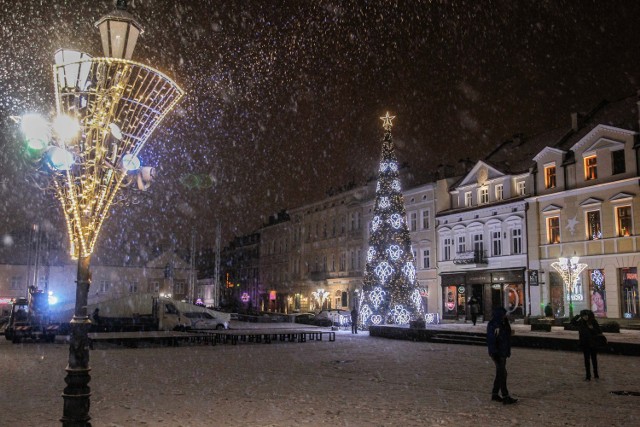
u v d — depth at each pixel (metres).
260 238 89.19
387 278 37.03
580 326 14.77
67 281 69.94
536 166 42.44
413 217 54.34
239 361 20.33
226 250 103.38
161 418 9.98
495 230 45.53
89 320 7.06
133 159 7.36
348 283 63.50
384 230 37.78
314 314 52.69
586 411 10.43
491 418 9.87
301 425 9.38
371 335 34.66
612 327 29.27
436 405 11.14
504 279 43.97
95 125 6.90
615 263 36.59
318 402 11.55
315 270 71.12
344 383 14.34
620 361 19.16
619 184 36.56
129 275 74.75
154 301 39.06
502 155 49.78
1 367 18.72
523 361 19.44
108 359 21.50
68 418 6.79
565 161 40.19
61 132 6.79
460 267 48.25
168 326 37.84
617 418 9.80
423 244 52.56
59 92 6.84
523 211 43.03
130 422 9.65
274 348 26.45
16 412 10.66
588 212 38.62
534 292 41.59
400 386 13.75
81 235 7.00
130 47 7.09
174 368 18.14
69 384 6.85
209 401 11.73
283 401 11.70
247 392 12.94
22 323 32.03
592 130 38.50
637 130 36.25
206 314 40.03
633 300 35.62
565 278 34.31
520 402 11.41
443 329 31.09
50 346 29.08
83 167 7.12
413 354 22.67
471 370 16.97
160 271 76.81
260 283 87.75
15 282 69.38
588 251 38.25
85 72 6.94
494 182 46.12
